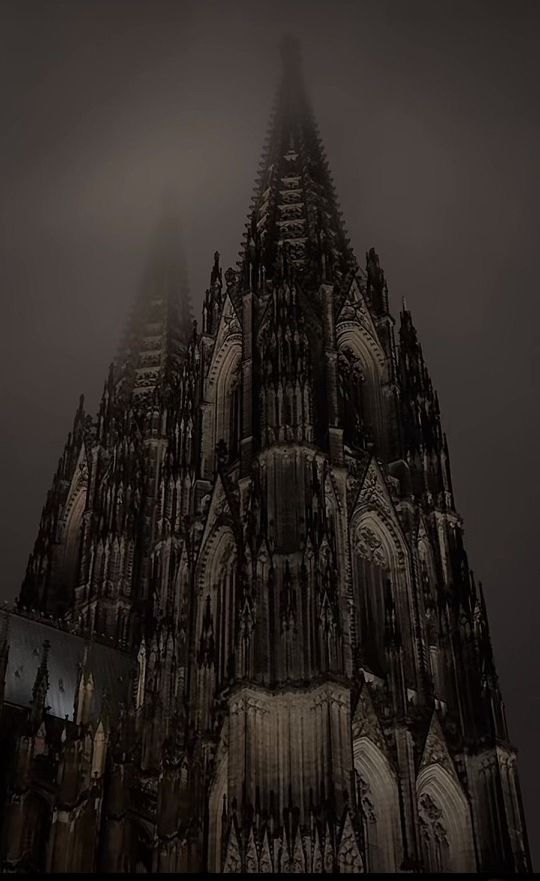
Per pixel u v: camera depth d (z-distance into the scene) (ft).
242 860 261.44
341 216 473.26
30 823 296.92
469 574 362.12
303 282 409.69
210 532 357.00
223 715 309.22
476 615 351.05
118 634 412.98
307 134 494.59
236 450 383.65
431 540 370.32
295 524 323.37
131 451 465.06
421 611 347.36
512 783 319.47
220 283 439.63
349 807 267.39
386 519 358.02
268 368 362.12
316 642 295.89
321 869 255.29
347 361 401.49
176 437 402.52
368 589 344.49
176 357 532.32
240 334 404.16
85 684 320.91
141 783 314.35
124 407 499.10
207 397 404.16
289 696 288.71
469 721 331.98
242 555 327.06
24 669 362.12
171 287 566.77
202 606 346.54
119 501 445.78
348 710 284.82
